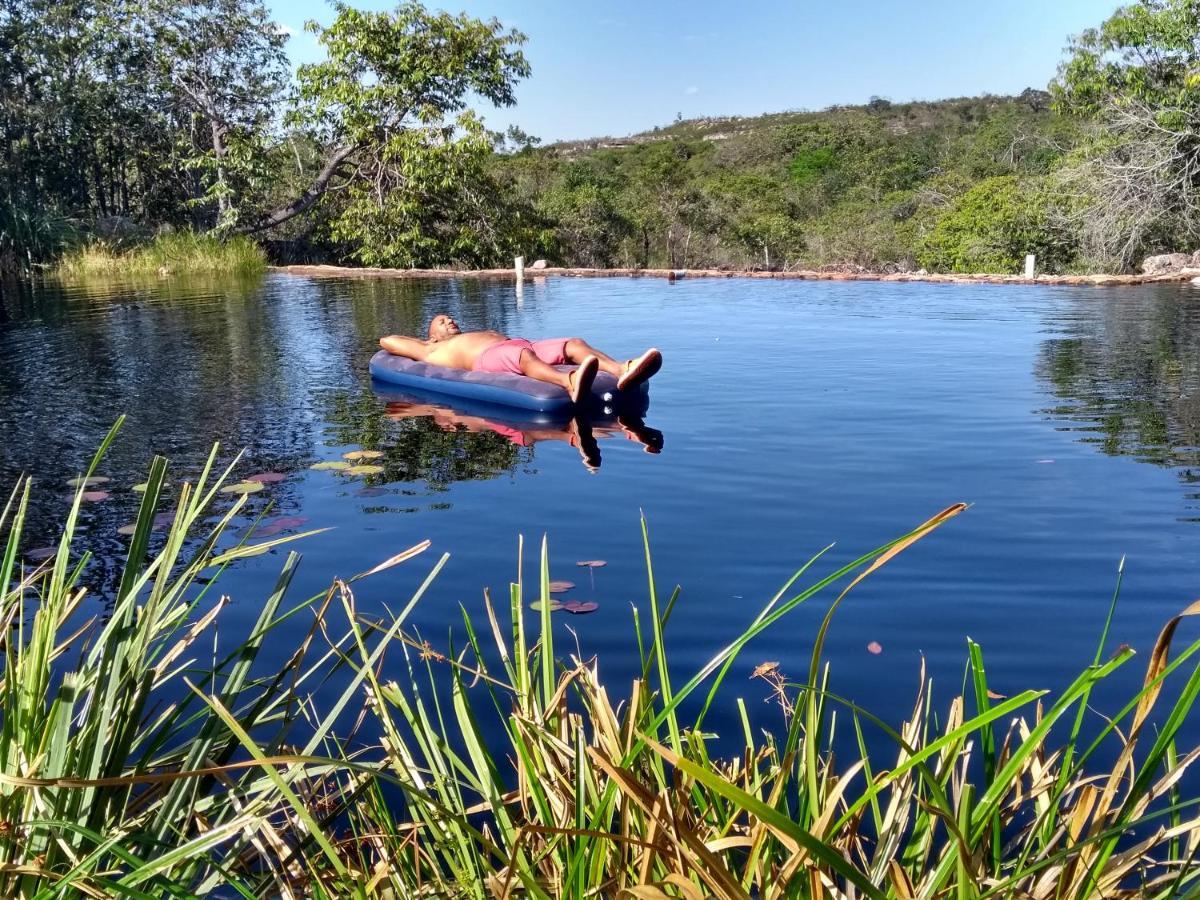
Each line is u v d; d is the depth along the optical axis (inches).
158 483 48.4
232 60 749.9
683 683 75.6
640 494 131.1
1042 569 99.8
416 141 662.5
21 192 649.6
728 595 93.8
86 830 38.2
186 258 622.5
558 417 184.2
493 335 218.5
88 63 715.4
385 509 124.8
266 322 344.5
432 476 141.5
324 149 738.2
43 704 44.5
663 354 265.7
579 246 860.0
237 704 71.2
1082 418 174.7
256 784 46.3
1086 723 67.9
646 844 35.7
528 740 46.8
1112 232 589.6
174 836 44.3
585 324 335.9
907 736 50.3
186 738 65.4
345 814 57.8
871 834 53.9
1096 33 591.2
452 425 176.7
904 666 78.2
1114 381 211.9
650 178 1230.3
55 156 714.8
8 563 50.3
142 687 45.4
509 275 598.2
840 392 206.5
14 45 681.6
